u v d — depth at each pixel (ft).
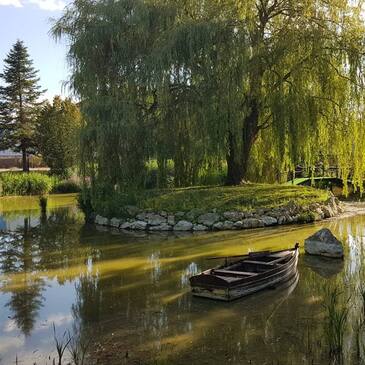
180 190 68.08
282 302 30.01
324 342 23.30
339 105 65.92
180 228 59.16
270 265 34.37
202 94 62.44
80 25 65.77
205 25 60.90
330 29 65.31
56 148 144.36
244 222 59.31
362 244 48.47
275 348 22.80
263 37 66.69
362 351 22.02
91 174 64.59
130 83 63.36
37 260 44.60
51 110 165.17
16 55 177.47
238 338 24.23
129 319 27.86
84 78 64.49
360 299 30.01
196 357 22.12
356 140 66.49
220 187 70.38
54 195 121.19
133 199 65.16
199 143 63.82
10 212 83.92
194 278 31.50
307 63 64.34
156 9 64.90
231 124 62.75
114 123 61.52
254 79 65.10
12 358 23.06
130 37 64.23
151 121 64.28
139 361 21.98
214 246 48.78
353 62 63.62
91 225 65.77
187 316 27.91
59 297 32.89
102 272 39.60
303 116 64.49
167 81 61.21
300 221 62.69
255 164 81.10
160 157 64.69
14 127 174.29
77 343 24.59
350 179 86.28
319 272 37.68
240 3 65.62
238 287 30.73
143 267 40.88
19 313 29.78
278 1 68.90
